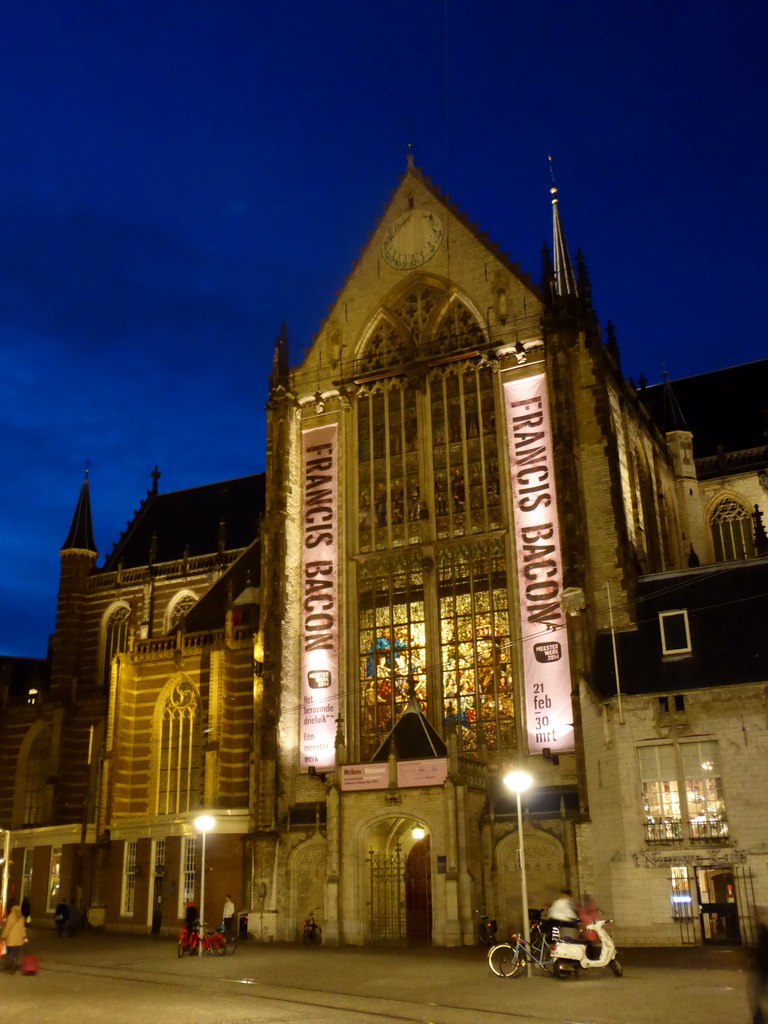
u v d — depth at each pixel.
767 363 89.69
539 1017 24.47
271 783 61.47
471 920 50.16
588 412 61.38
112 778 71.12
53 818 84.38
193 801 69.56
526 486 61.72
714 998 26.69
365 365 69.56
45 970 37.09
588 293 64.12
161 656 73.94
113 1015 24.92
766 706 45.03
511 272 66.75
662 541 72.06
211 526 99.38
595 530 58.72
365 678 63.53
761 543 67.19
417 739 56.44
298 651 65.62
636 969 34.56
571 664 55.19
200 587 92.88
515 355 64.62
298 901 58.00
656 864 45.44
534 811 54.06
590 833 51.12
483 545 62.47
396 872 56.16
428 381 67.25
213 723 68.44
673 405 83.38
